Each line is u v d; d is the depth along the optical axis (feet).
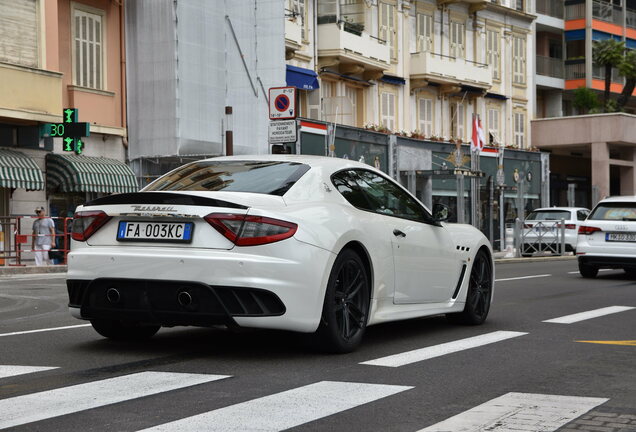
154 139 92.07
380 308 25.82
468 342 26.86
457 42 142.31
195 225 22.53
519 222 102.78
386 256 25.94
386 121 127.03
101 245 23.62
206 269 21.98
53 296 44.98
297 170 24.59
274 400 17.84
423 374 21.17
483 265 32.12
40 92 79.92
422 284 28.17
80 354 23.73
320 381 20.01
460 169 118.01
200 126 93.50
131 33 92.84
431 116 137.08
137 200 23.07
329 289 23.26
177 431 15.23
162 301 22.49
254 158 25.95
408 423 16.08
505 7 151.33
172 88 91.40
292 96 66.85
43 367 21.61
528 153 152.35
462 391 19.15
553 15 168.35
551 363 23.12
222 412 16.71
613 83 174.29
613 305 40.09
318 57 113.80
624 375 21.36
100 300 23.35
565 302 41.42
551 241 101.35
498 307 38.83
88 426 15.60
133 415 16.43
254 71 98.84
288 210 22.91
